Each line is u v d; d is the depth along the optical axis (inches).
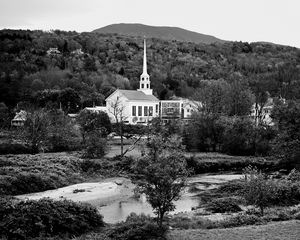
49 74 7642.7
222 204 1859.0
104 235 1291.8
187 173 1295.5
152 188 1270.9
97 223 1455.5
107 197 2247.8
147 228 1279.5
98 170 3061.0
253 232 1272.1
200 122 4212.6
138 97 5816.9
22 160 2945.4
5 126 4753.9
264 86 6279.5
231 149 3978.8
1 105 5629.9
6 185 2266.2
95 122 4151.1
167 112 6176.2
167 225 1405.0
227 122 4173.2
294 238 1194.6
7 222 1280.8
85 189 2468.0
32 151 3540.8
